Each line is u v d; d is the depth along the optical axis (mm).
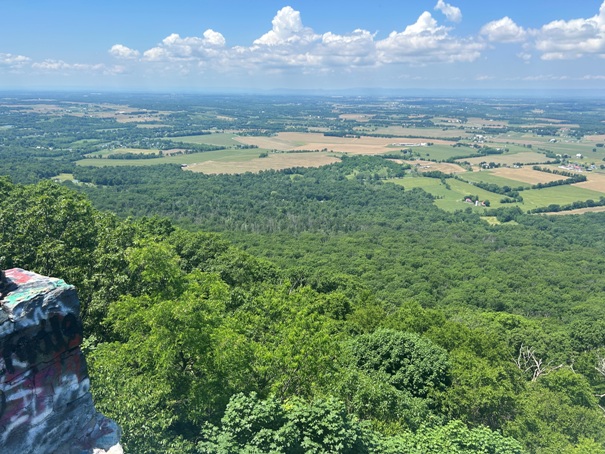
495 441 18578
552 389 35188
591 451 23438
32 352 9438
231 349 19000
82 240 28734
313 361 20688
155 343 18656
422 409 24656
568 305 83812
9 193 39656
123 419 14930
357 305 51719
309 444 15031
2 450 9023
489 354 36969
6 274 9984
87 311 24359
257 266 56969
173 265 23094
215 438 15492
